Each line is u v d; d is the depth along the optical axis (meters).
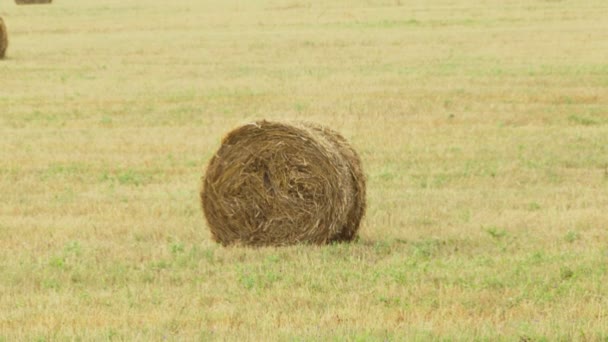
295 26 130.38
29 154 61.44
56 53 108.62
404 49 107.44
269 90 82.06
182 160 59.75
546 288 34.19
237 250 40.75
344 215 41.84
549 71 90.06
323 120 70.50
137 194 51.78
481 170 56.16
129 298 33.66
